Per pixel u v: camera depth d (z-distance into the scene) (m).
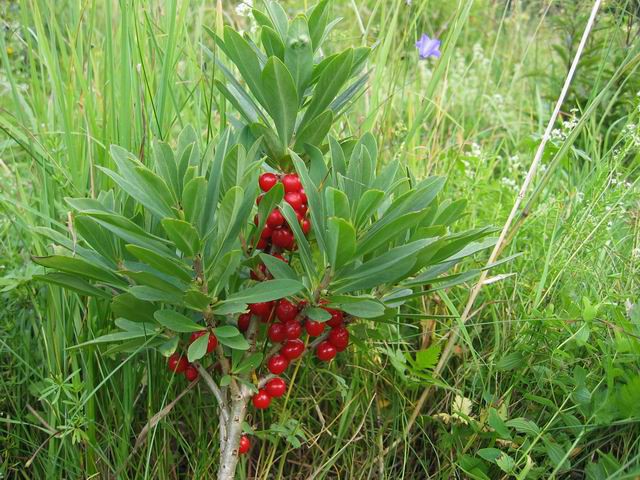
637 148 0.51
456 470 0.40
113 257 0.32
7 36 0.54
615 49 0.65
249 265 0.32
